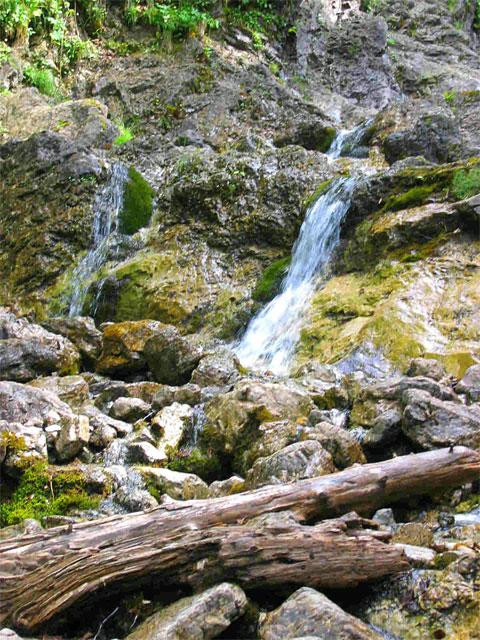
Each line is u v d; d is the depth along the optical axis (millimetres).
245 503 3389
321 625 2777
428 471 3811
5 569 3082
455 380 5504
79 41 14367
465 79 16672
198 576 3061
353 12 17438
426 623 2922
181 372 6629
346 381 5469
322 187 8930
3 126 12188
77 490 4512
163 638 2762
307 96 14742
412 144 9836
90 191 10102
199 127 12523
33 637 3035
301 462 4113
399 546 3164
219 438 4988
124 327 7070
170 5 15531
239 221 9336
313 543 3080
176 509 3324
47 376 6828
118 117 13102
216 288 8852
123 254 9742
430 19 19125
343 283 7695
